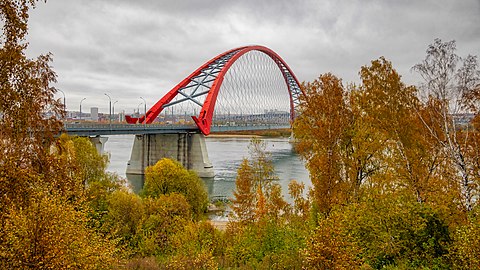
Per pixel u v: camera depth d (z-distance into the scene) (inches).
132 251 1208.2
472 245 583.2
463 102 928.3
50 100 653.9
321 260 606.2
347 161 1024.2
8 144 579.5
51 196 611.2
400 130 988.6
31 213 542.3
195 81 4667.8
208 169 3878.0
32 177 597.0
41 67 634.2
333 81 1055.6
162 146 4013.3
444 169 987.9
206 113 4065.0
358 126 1013.2
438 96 926.4
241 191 1317.7
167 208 1514.5
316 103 1036.5
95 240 756.6
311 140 1055.0
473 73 920.9
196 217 1823.3
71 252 589.9
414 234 710.5
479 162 948.0
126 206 1406.3
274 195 1285.7
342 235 656.4
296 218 1125.7
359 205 798.5
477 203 860.6
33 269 524.7
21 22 573.6
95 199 1497.3
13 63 565.9
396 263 690.2
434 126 997.2
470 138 975.6
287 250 780.0
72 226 620.7
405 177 956.0
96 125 3102.9
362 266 650.2
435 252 693.9
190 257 952.3
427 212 721.0
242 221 1233.4
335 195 972.6
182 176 2043.6
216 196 2728.8
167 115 5098.4
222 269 898.7
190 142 3991.1
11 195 567.8
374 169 1018.1
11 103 581.3
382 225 721.6
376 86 1023.0
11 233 518.3
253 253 879.1
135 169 4023.1
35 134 637.3
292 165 4217.5
